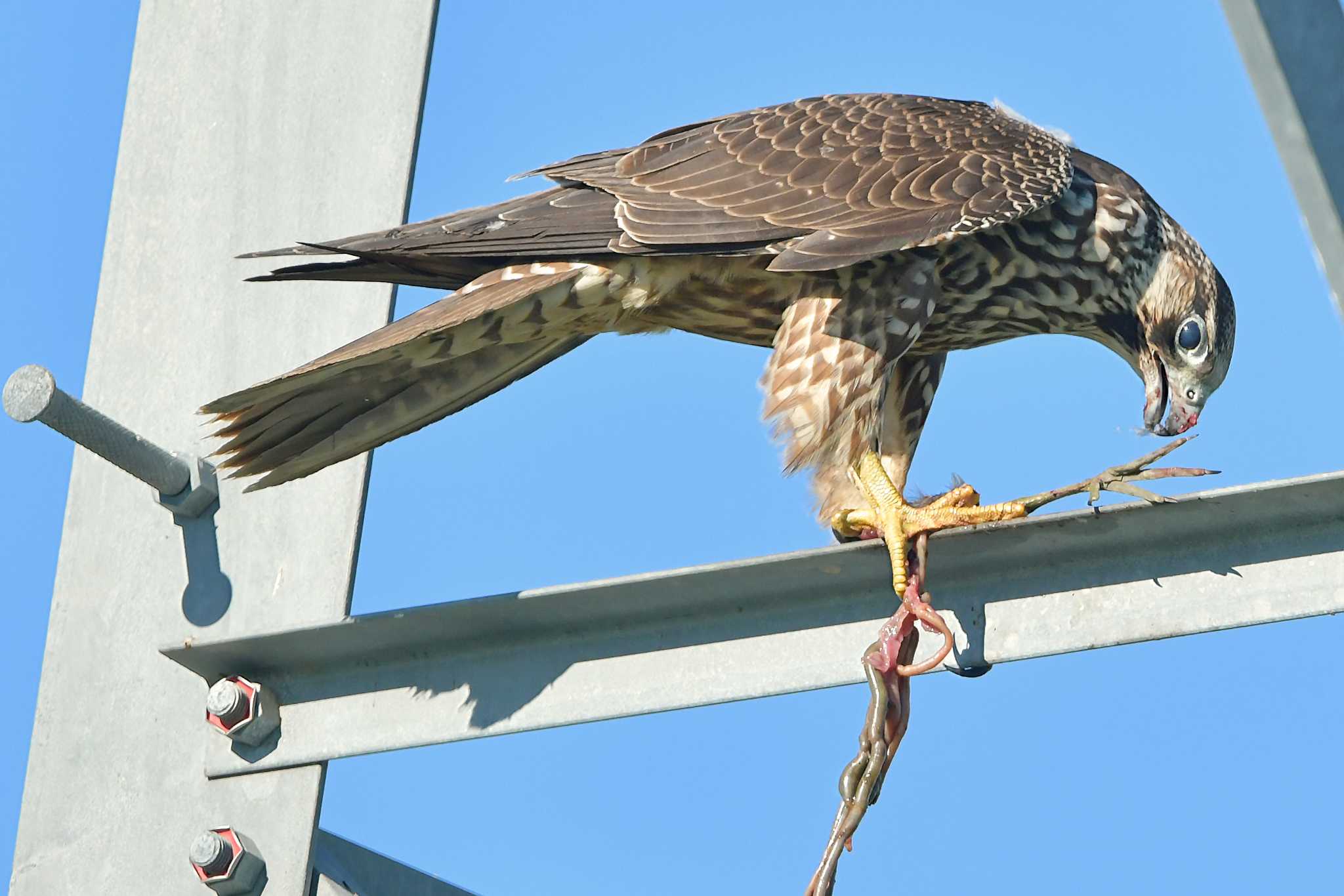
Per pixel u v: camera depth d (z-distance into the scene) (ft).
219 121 31.32
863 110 36.60
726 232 33.65
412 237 29.99
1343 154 16.43
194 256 30.86
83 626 29.50
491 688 26.30
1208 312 38.60
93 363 30.78
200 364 30.37
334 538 28.63
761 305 35.09
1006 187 34.71
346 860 29.32
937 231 33.50
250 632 27.07
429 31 30.53
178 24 32.01
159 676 28.86
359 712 27.14
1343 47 16.43
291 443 29.84
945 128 36.11
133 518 29.76
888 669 24.40
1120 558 23.80
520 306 32.42
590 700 25.62
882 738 24.34
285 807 27.50
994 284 37.04
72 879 28.43
